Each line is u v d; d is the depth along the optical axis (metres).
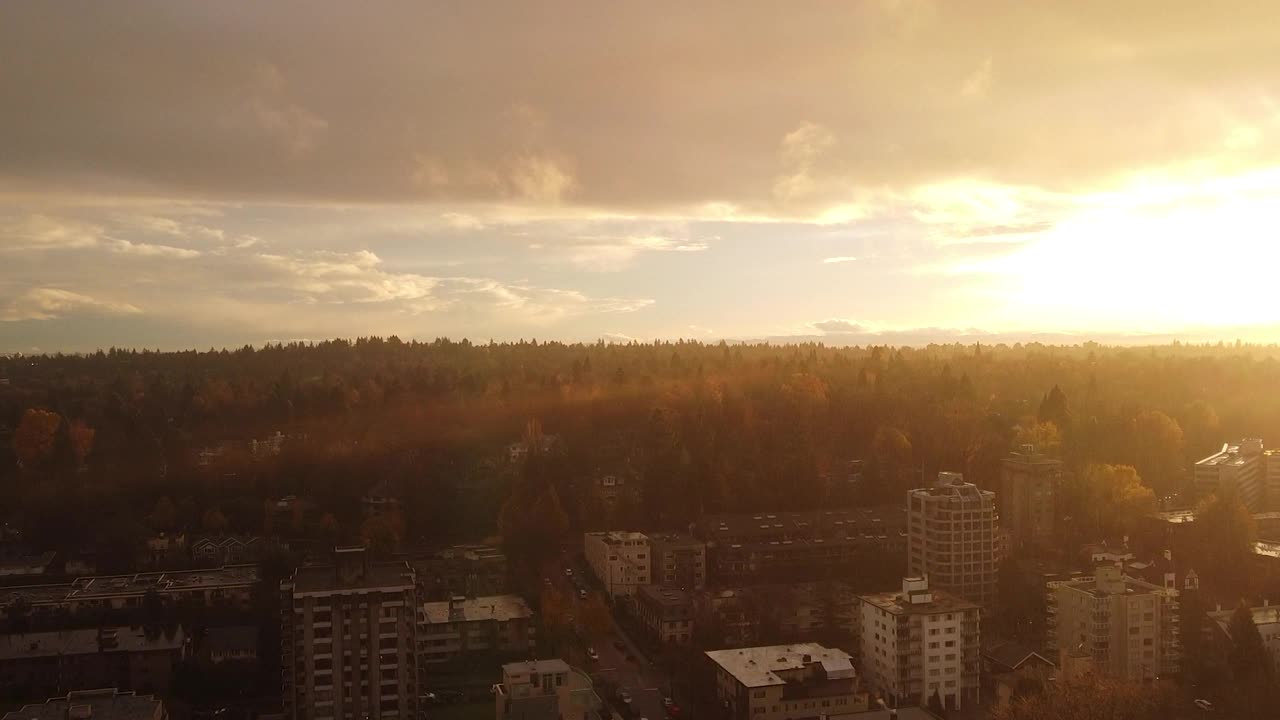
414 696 171.38
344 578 174.75
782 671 198.88
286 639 177.75
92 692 178.25
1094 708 186.25
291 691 172.38
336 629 168.75
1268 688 198.38
